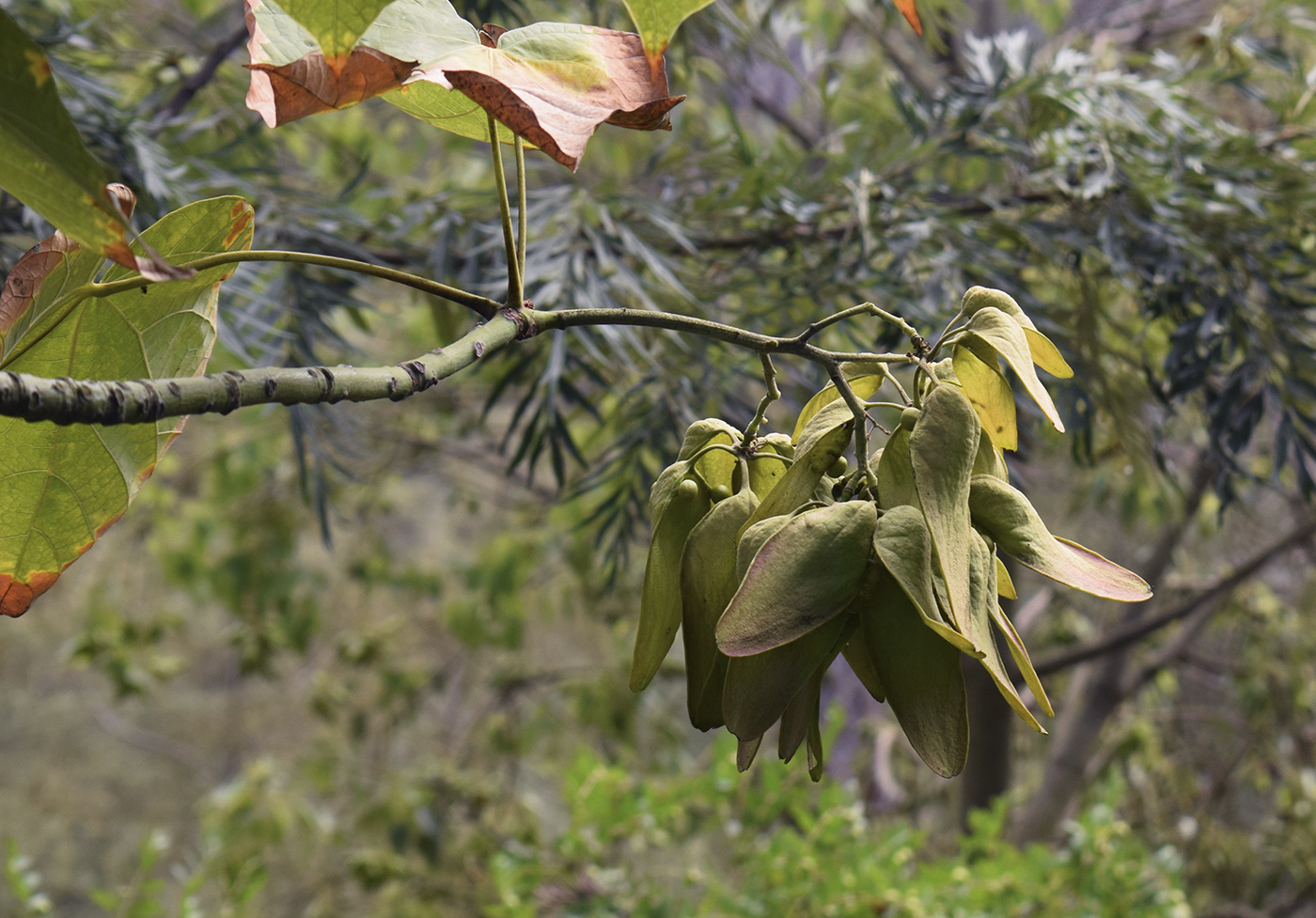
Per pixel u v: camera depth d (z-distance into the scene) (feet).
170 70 9.64
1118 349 8.98
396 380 2.70
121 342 2.97
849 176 7.60
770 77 16.81
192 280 2.97
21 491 2.99
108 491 3.01
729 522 2.90
